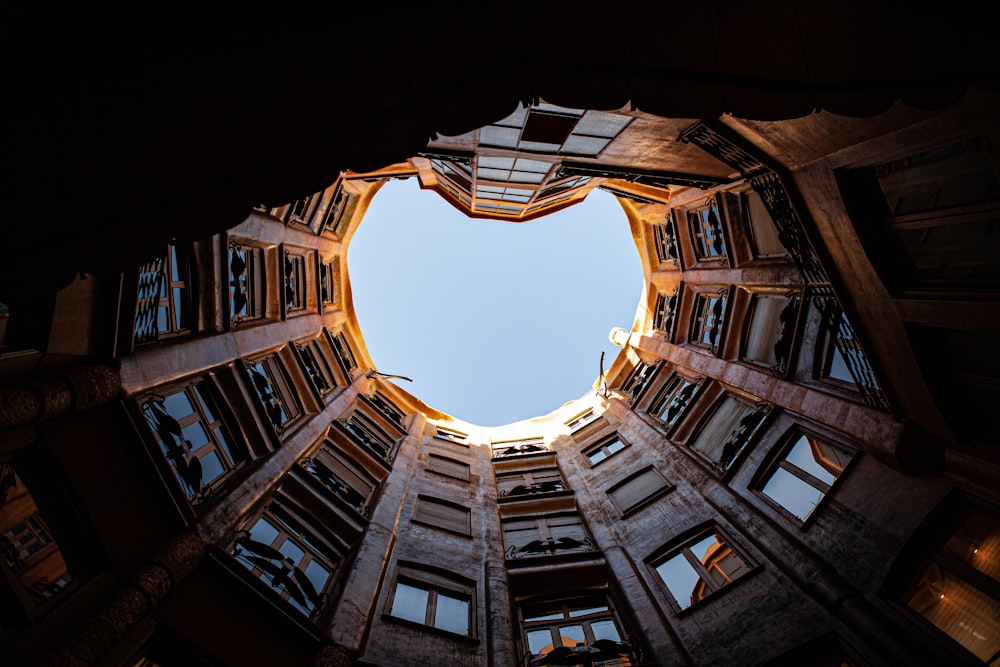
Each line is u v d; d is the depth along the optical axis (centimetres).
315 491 1374
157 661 821
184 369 1057
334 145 493
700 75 546
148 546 869
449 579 1396
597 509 1761
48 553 741
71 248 418
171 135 450
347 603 1120
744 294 1590
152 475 902
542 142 1133
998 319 792
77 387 793
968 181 775
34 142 412
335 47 495
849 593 957
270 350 1532
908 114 747
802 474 1257
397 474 1817
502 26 527
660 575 1366
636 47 539
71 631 698
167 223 448
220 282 1251
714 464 1560
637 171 1261
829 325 1119
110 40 432
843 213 945
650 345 2228
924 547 928
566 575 1442
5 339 728
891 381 1006
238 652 884
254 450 1284
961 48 582
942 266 880
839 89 566
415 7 516
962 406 940
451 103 514
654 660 1130
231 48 468
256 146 473
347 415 1972
